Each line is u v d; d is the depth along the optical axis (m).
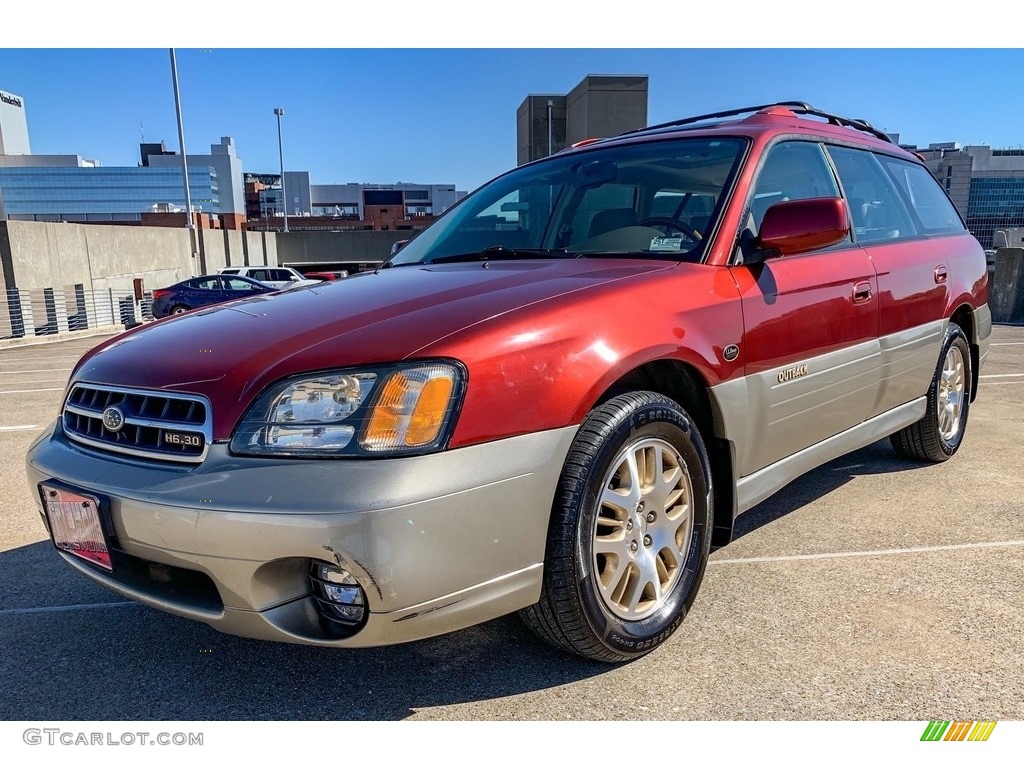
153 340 2.28
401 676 2.23
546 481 1.95
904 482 3.93
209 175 98.69
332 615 1.87
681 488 2.38
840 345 3.03
